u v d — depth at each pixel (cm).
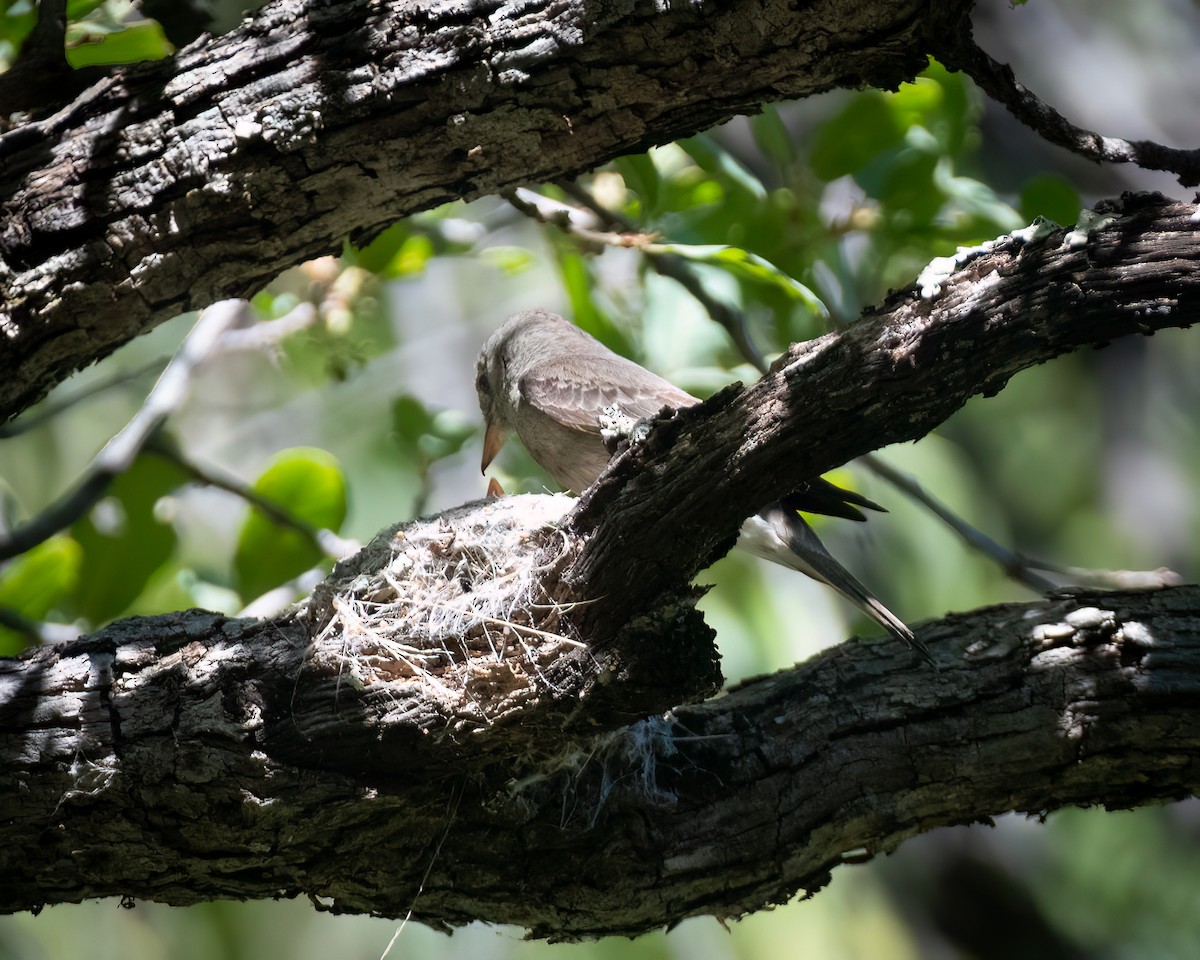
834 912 1554
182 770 692
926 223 1182
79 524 1146
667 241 1132
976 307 598
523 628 681
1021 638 790
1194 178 651
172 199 684
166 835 707
